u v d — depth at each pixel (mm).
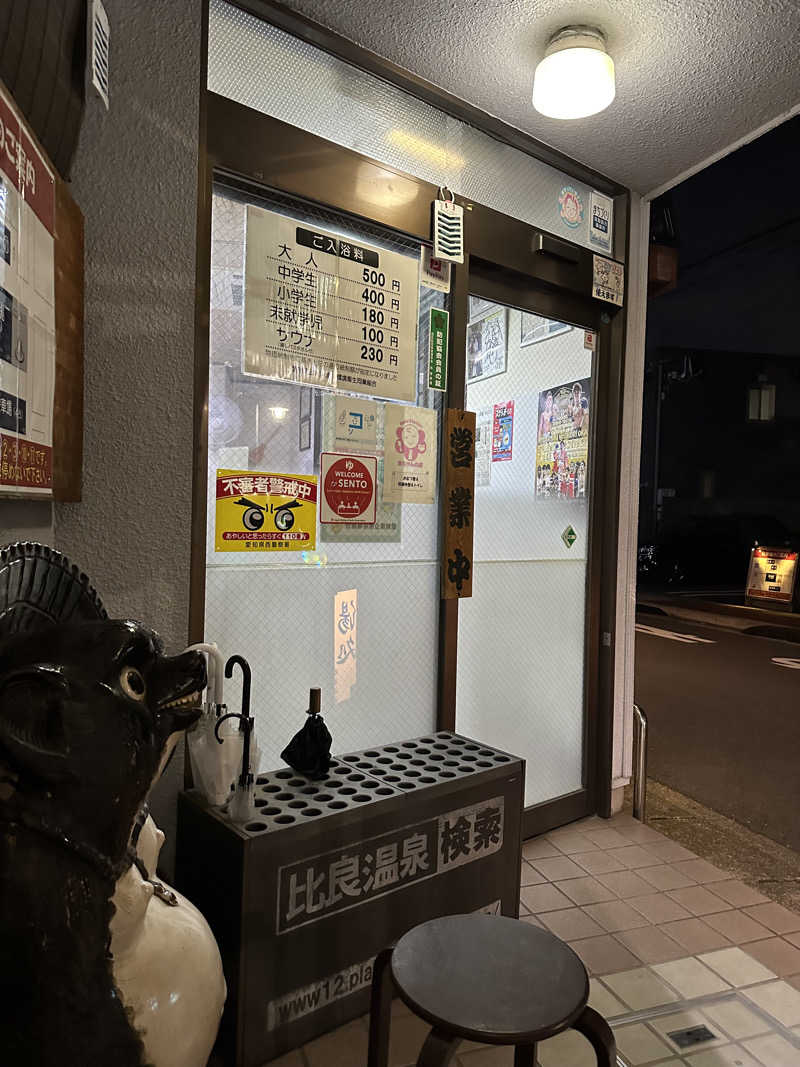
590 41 2695
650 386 20641
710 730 6020
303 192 2650
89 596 1476
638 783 3971
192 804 2180
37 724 1104
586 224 3840
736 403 20312
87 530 2178
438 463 3225
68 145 1854
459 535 3234
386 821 2250
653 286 4414
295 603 2781
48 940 1115
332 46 2752
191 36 2326
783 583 13227
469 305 3369
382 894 2258
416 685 3205
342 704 2947
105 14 1939
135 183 2227
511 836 2637
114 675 1188
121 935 1216
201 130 2361
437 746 2846
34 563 1301
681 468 20953
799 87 3100
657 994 2424
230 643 2615
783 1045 2197
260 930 1979
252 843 1946
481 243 3264
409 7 2613
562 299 3754
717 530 21203
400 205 2955
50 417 1704
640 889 3160
